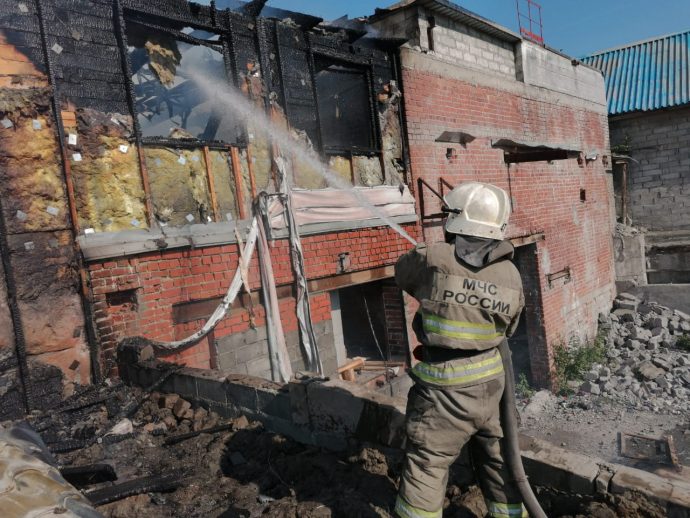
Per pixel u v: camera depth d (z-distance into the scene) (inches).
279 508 117.3
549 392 442.3
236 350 236.8
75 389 184.5
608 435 367.9
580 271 523.2
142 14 210.7
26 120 177.9
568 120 515.5
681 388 438.6
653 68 695.1
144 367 187.0
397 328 325.4
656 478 99.5
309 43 275.1
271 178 254.2
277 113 259.1
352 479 126.6
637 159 669.9
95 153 193.6
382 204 301.9
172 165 217.8
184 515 120.6
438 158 343.3
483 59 398.0
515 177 417.4
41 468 108.6
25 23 179.5
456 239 92.0
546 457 108.7
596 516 96.6
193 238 218.1
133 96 204.4
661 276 627.2
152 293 206.4
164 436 161.3
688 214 640.4
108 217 196.7
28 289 176.7
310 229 265.0
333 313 294.7
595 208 567.2
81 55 192.2
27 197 177.5
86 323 189.2
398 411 127.6
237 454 146.5
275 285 250.8
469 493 116.0
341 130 327.0
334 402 141.2
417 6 334.6
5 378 171.3
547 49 478.9
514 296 89.3
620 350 530.0
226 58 241.9
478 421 89.4
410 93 323.9
